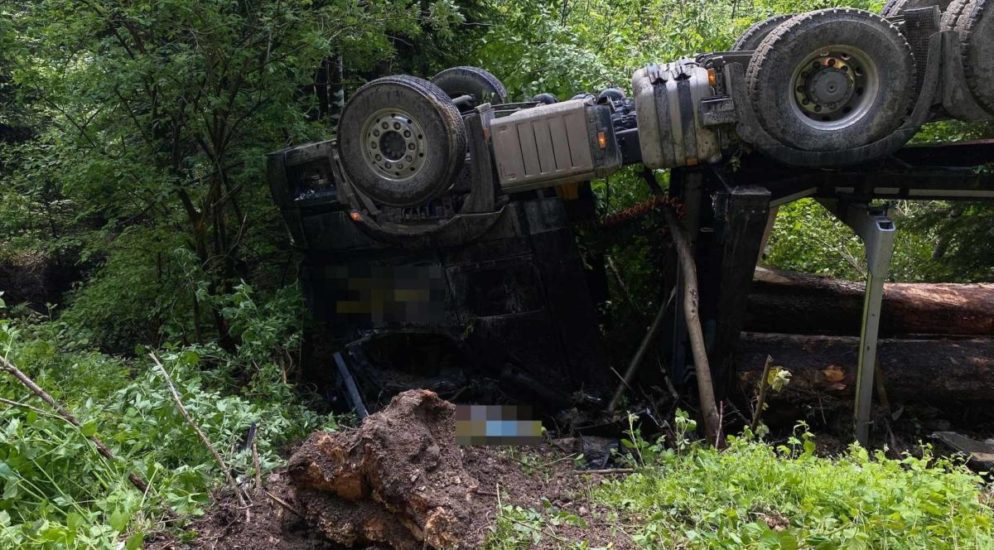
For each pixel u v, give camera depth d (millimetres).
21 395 3879
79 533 2967
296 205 5340
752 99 4297
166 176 5926
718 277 4914
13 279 8492
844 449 4805
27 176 7312
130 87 5797
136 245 6629
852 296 5359
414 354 5477
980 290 5461
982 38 4164
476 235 4797
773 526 3195
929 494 3154
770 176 4742
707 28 8047
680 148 4461
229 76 6051
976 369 4945
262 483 3750
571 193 4961
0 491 3328
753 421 4336
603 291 5828
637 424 4766
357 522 3232
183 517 3396
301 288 5660
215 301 5656
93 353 5629
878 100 4238
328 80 7191
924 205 7430
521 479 3871
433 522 3023
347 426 5043
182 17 5574
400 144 4621
